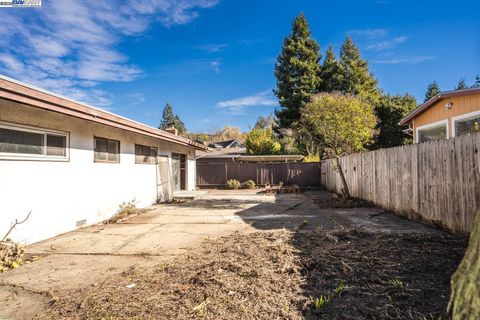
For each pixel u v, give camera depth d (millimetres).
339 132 13211
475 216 1318
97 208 6992
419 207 5871
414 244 3938
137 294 2773
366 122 13859
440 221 5152
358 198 9617
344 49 28516
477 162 4238
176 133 12758
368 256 3461
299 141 23656
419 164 5863
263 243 4176
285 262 3312
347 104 13367
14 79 4043
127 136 8477
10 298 2922
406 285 2660
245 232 5277
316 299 2494
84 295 2873
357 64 27234
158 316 2359
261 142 23953
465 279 1236
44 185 5418
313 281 2861
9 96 4008
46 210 5434
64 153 5977
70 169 6102
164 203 10523
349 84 25609
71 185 6121
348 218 6559
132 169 8781
